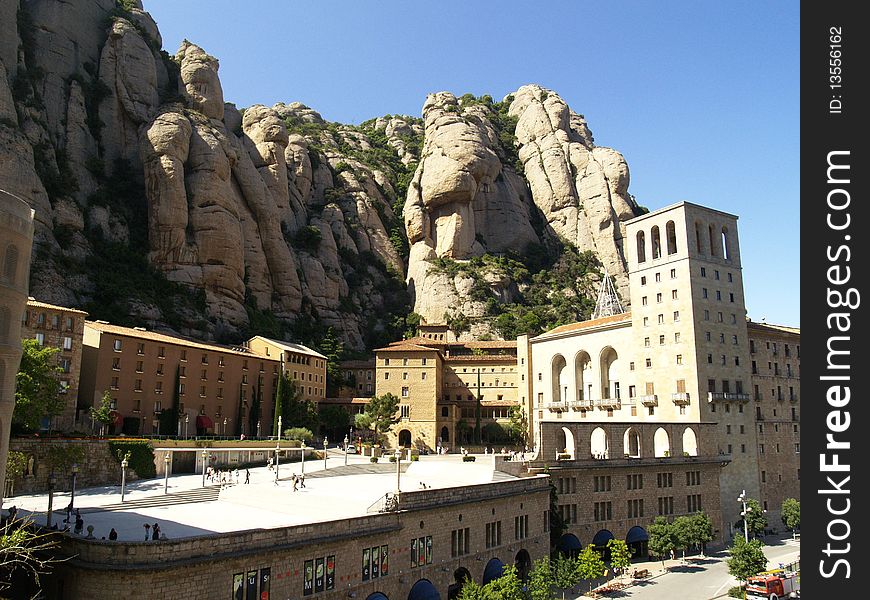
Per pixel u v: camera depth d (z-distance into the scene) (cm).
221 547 3541
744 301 9888
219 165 13762
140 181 13912
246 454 7988
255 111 17400
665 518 7562
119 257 12362
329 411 12319
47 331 7662
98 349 8338
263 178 16712
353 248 18450
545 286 19288
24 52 13150
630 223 10438
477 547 5459
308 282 16125
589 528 7238
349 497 5538
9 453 5550
